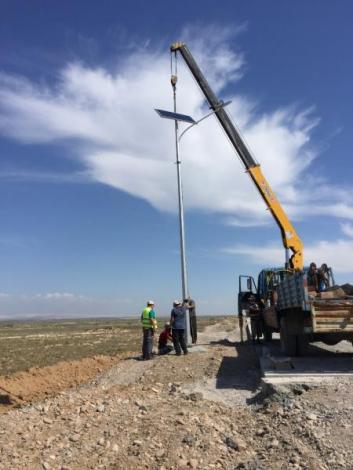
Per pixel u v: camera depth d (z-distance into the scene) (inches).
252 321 861.8
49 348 1167.0
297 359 581.0
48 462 296.5
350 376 441.4
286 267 860.0
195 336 848.9
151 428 339.9
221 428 346.0
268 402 393.4
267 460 287.3
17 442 327.3
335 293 584.4
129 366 687.7
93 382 618.8
